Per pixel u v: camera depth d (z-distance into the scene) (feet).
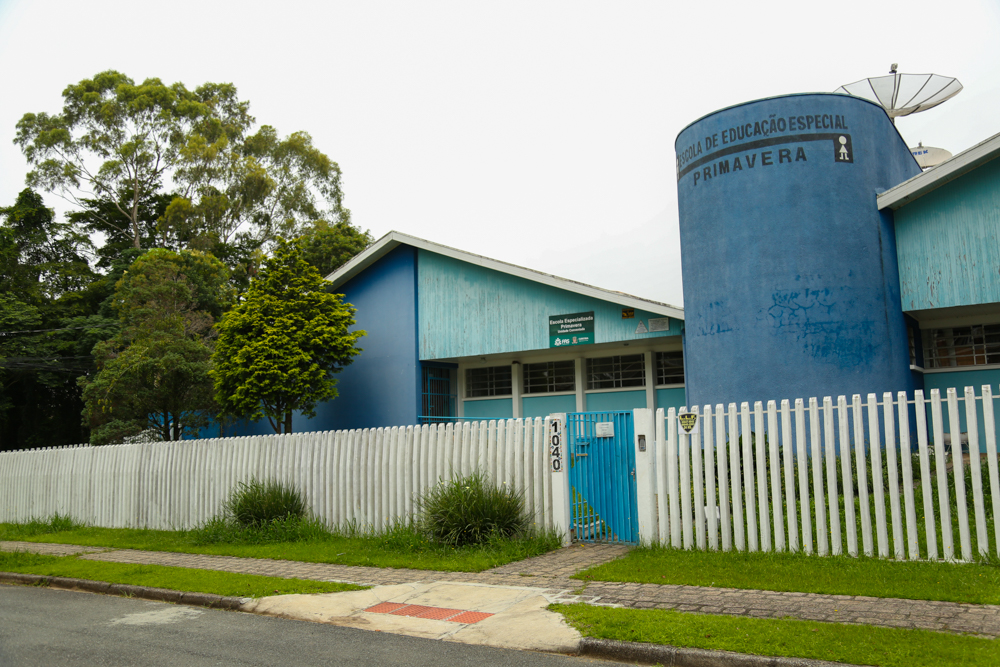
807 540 25.31
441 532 32.27
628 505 30.71
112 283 105.91
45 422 101.71
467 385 66.69
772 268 42.68
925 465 23.47
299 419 68.69
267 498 39.55
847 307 41.63
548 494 32.17
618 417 31.14
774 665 16.07
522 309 58.18
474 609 22.62
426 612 22.76
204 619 23.93
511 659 18.31
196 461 45.39
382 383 64.28
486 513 31.83
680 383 57.00
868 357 41.42
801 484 25.50
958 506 23.00
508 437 33.42
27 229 120.06
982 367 48.08
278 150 132.67
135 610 25.72
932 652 15.60
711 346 44.60
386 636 20.89
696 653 17.01
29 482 54.60
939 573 21.59
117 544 40.68
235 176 125.39
